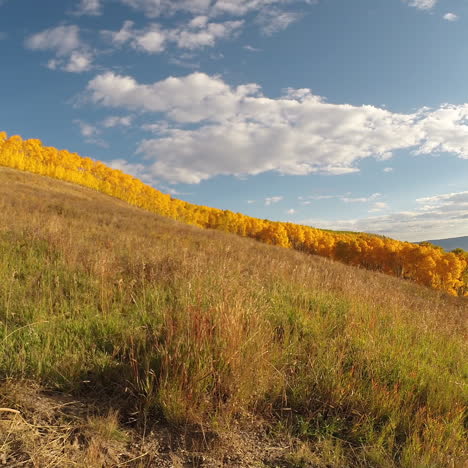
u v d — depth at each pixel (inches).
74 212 677.9
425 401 110.3
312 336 146.9
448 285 1585.9
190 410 89.1
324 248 3053.6
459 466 82.7
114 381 104.3
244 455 82.3
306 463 80.7
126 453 78.2
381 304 217.0
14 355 103.3
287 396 106.5
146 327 133.4
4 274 180.9
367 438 90.5
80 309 150.1
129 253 262.8
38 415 84.4
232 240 743.1
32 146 3622.0
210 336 112.7
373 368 119.5
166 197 4574.3
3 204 561.0
